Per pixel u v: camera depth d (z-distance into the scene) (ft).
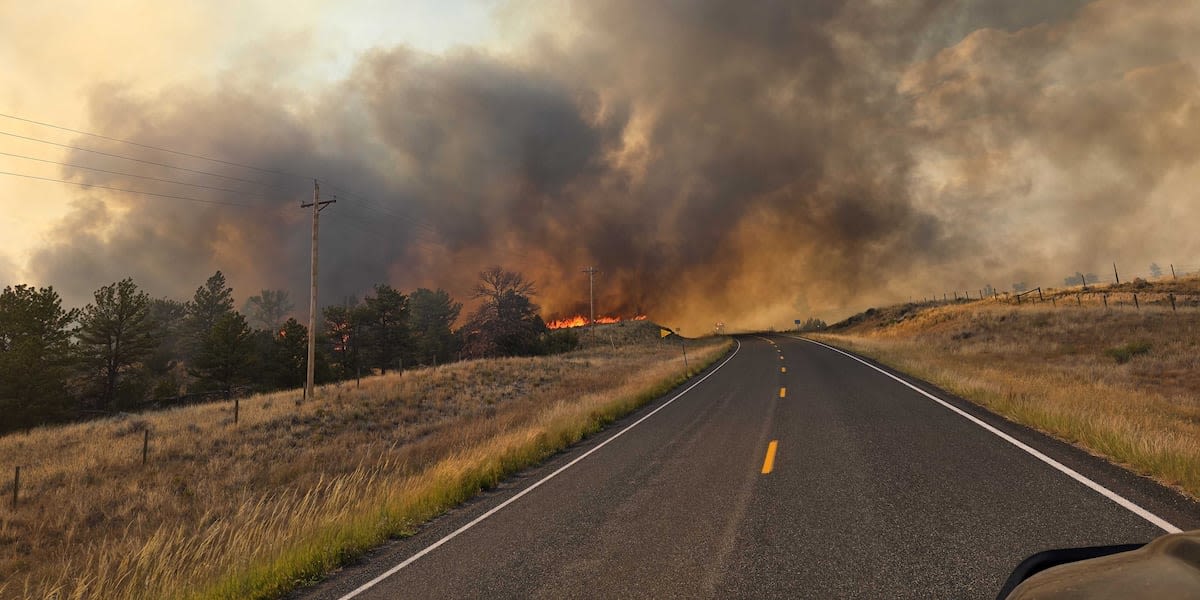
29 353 116.57
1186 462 19.72
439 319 315.99
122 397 146.20
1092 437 25.86
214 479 46.34
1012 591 5.72
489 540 19.75
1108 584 4.46
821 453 28.27
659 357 152.87
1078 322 107.24
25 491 44.86
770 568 14.53
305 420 68.18
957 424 33.14
